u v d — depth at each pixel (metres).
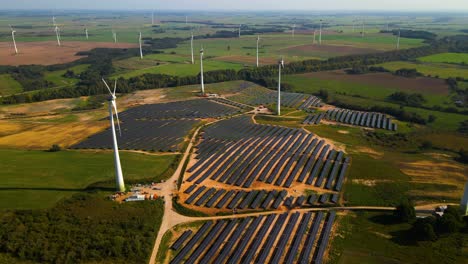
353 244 69.38
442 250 67.69
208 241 68.81
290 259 64.44
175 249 66.44
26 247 61.62
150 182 89.94
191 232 71.69
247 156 108.31
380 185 92.56
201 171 97.94
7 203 76.19
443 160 109.31
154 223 72.94
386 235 72.19
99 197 79.81
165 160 103.88
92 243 64.06
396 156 112.19
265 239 70.25
